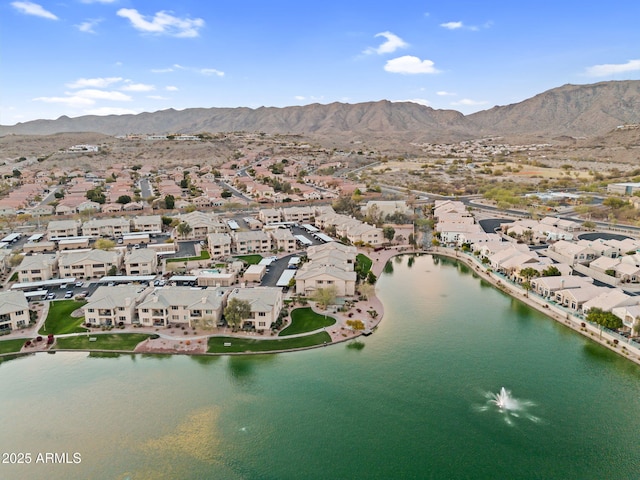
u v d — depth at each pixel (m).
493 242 191.12
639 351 104.25
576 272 165.25
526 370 102.81
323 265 151.50
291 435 82.00
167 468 74.44
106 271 162.12
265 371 102.00
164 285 150.25
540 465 75.44
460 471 74.19
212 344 112.12
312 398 92.56
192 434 82.12
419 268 183.75
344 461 76.12
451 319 130.00
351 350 111.38
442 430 83.56
